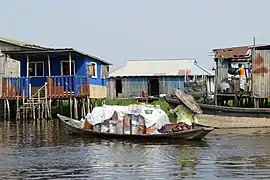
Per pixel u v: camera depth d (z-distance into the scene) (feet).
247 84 97.14
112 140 68.23
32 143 66.59
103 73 134.51
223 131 82.99
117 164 49.85
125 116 69.36
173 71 169.89
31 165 49.80
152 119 68.13
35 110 106.63
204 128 65.82
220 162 50.67
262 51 93.66
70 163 50.65
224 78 100.37
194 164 49.62
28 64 107.14
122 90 168.96
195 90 104.83
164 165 49.11
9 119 104.73
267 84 93.50
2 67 118.11
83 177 43.96
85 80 109.29
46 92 103.40
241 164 49.52
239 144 64.54
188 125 67.77
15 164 50.44
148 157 53.98
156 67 174.40
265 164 49.47
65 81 103.60
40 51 103.19
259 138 71.77
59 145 64.28
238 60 100.94
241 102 103.50
